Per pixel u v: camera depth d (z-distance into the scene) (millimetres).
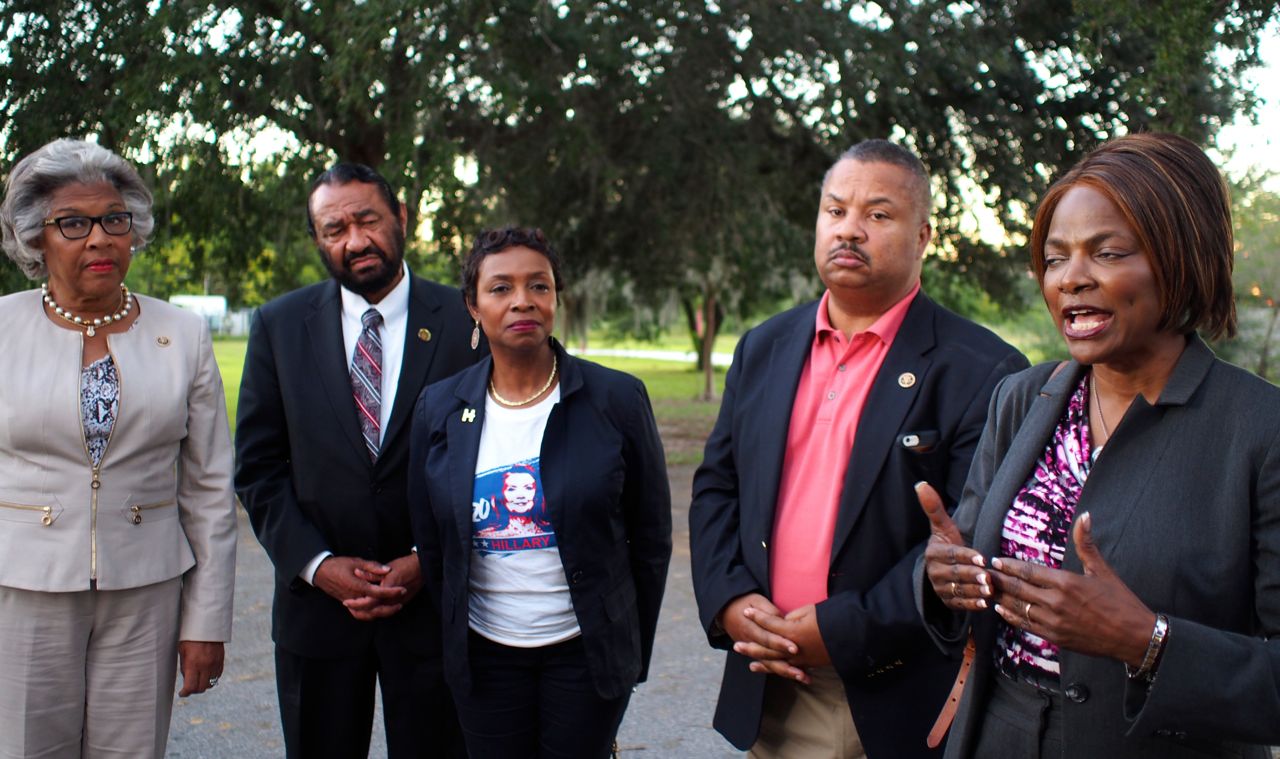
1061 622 1543
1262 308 13828
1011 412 1969
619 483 2672
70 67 8953
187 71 8156
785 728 2600
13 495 2477
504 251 2609
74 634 2516
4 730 2473
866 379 2549
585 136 10828
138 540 2566
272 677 4875
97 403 2523
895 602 2307
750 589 2537
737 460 2707
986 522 1869
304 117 9328
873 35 9867
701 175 12344
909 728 2385
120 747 2592
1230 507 1572
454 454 2668
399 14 7836
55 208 2434
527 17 9562
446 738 3055
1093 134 10891
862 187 2506
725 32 10711
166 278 11938
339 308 3127
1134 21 7727
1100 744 1658
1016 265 12266
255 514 3051
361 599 2877
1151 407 1679
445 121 10133
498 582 2662
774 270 15594
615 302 25969
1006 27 10492
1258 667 1486
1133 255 1628
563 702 2648
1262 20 7766
